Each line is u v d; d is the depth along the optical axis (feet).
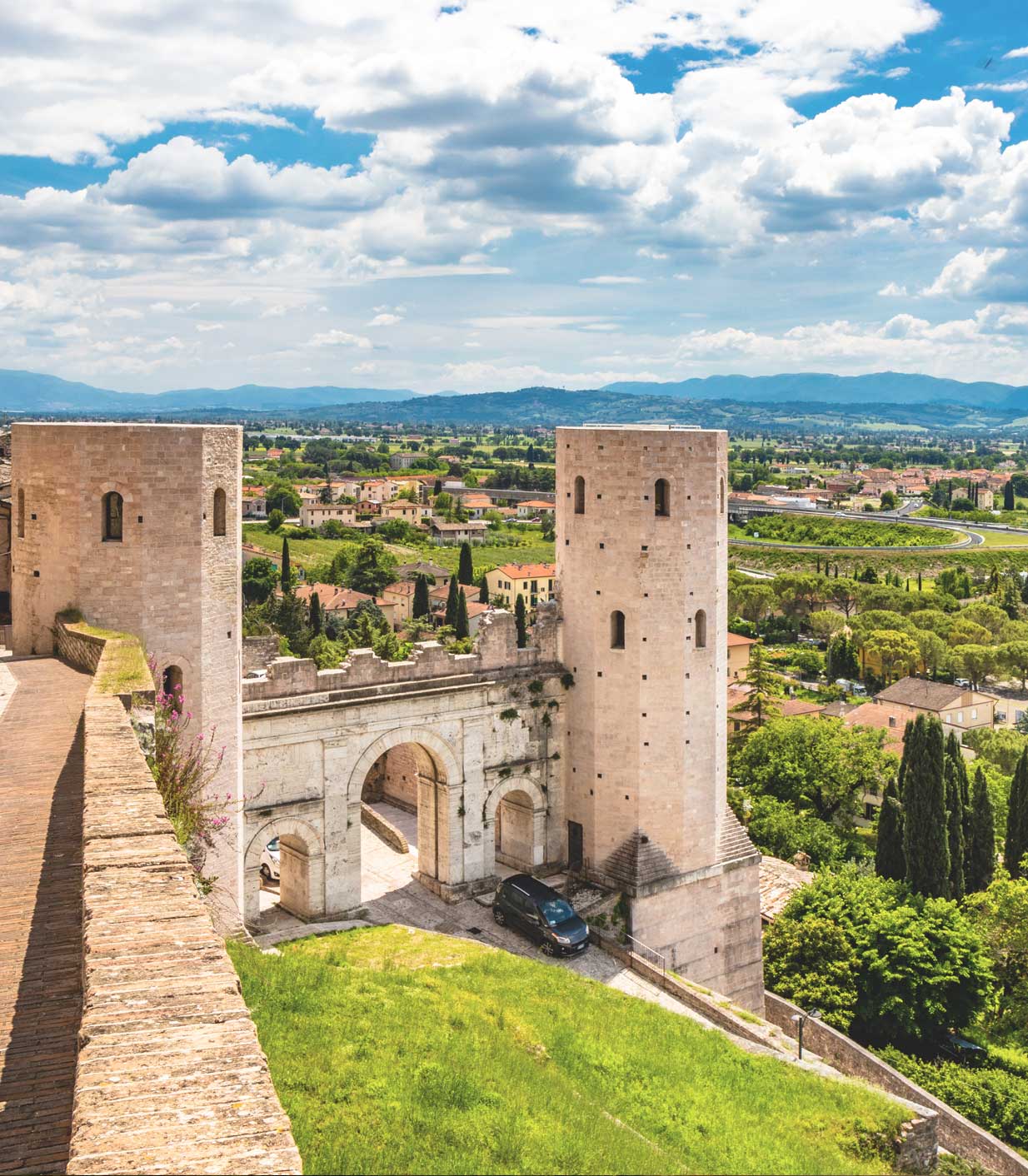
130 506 120.78
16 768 82.48
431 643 165.99
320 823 154.10
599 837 175.01
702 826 175.94
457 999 108.06
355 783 157.07
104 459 119.75
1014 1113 162.61
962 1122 150.82
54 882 61.98
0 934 55.62
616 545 170.09
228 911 132.98
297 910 158.10
